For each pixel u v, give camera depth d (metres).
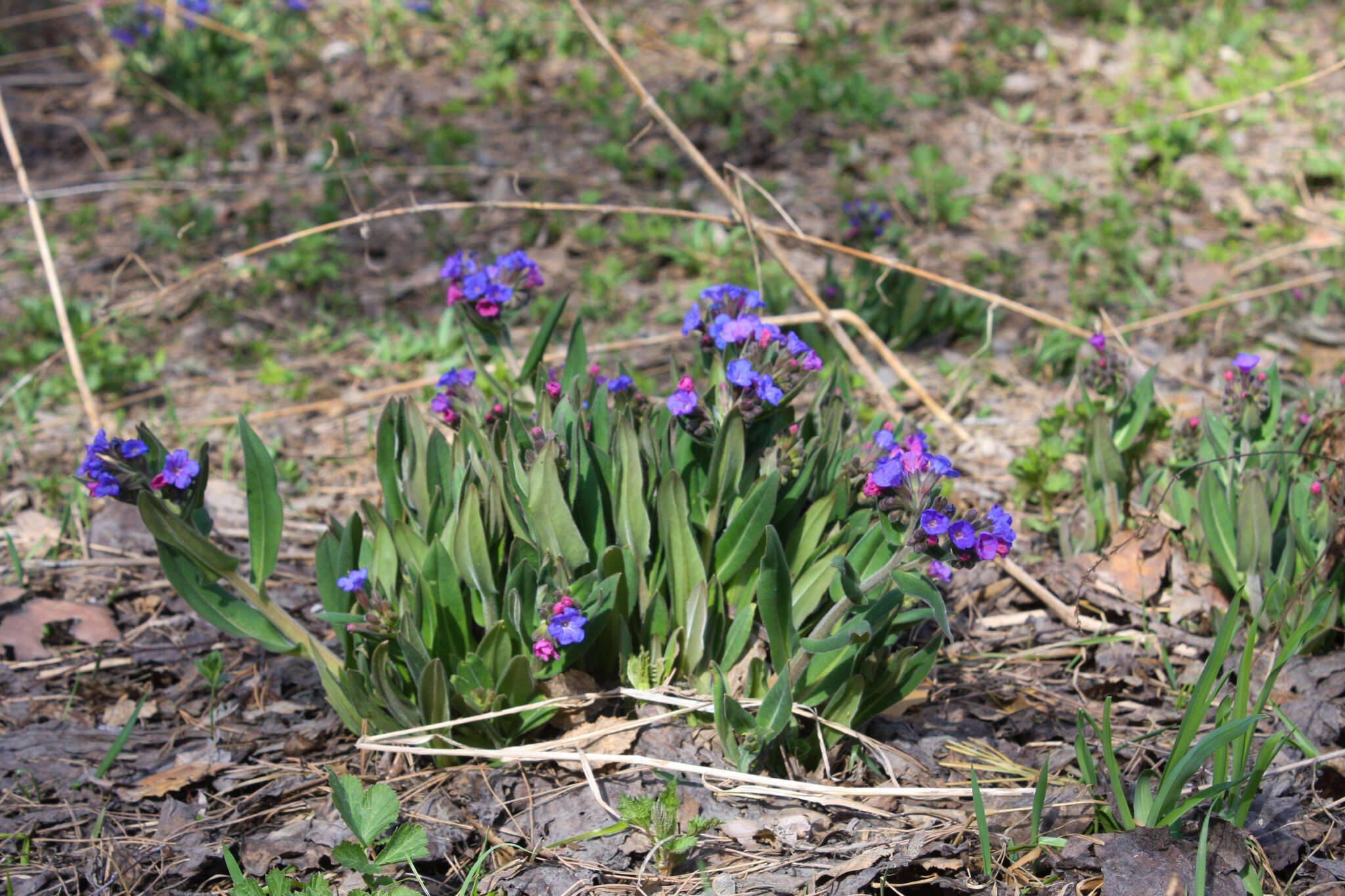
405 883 2.32
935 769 2.65
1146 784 2.28
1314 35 9.33
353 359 5.37
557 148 7.68
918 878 2.28
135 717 2.72
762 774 2.57
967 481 4.10
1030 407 4.71
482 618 2.68
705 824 2.31
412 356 5.30
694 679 2.71
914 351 5.21
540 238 6.36
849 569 2.22
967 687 3.02
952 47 9.10
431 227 6.49
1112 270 5.82
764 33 9.69
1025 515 3.84
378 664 2.49
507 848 2.39
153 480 2.41
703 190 6.90
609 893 2.26
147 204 7.04
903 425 3.46
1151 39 9.07
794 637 2.51
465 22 9.88
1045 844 2.26
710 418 2.56
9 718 2.97
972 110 8.03
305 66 9.24
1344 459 3.10
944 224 6.48
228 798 2.66
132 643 3.33
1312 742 2.64
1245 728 2.05
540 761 2.64
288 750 2.81
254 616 2.65
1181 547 3.35
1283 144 7.42
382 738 2.60
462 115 8.33
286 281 6.05
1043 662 3.13
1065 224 6.46
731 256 6.01
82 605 3.44
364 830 2.23
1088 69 8.57
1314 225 6.30
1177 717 2.82
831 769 2.64
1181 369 4.87
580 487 2.65
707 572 2.75
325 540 2.61
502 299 2.98
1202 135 7.59
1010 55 8.94
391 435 2.79
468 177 7.17
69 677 3.17
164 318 5.74
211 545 2.50
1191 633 3.15
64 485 4.22
